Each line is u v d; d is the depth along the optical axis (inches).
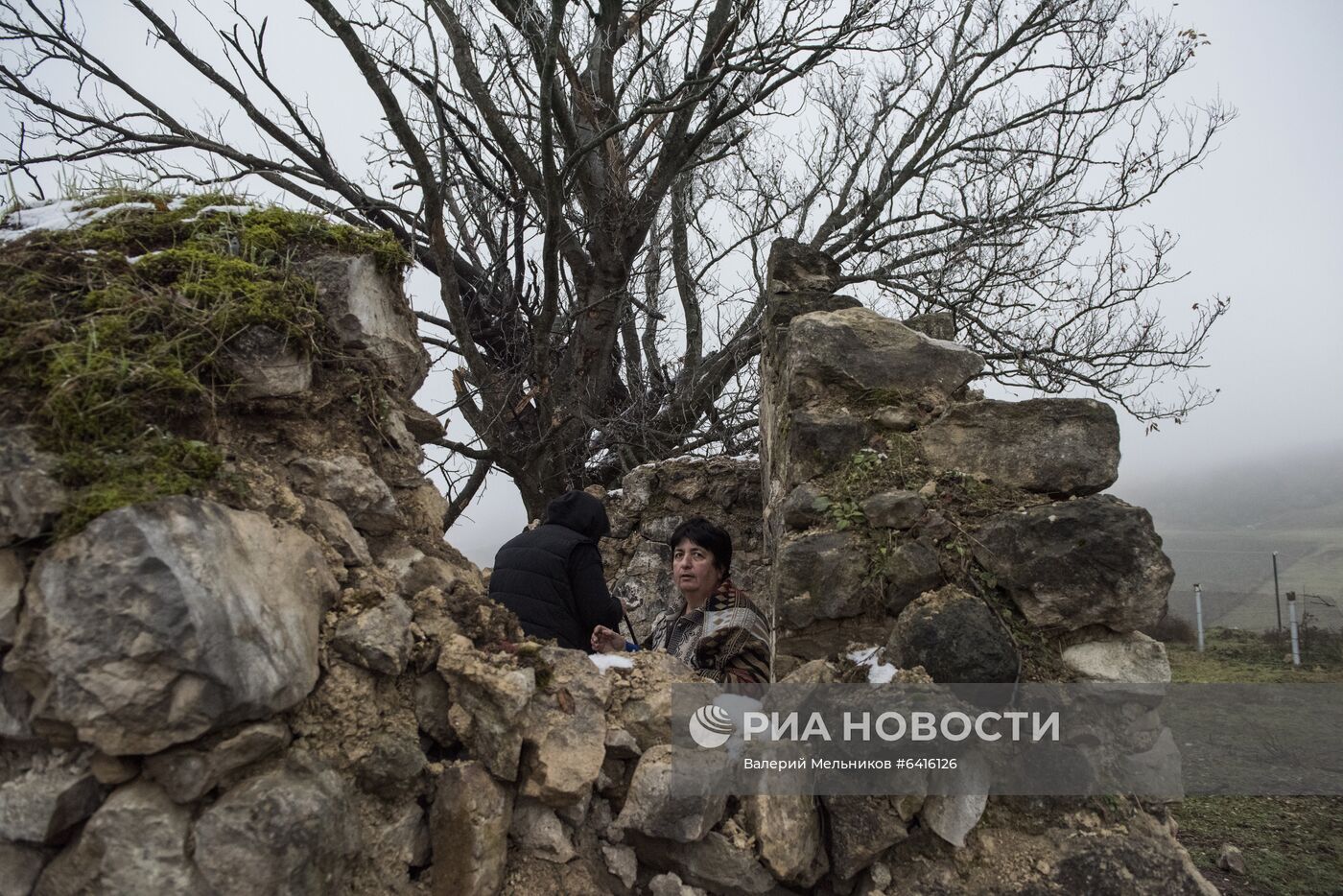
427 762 89.8
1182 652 466.0
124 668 68.9
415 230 345.1
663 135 442.0
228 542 76.7
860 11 338.3
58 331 83.0
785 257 170.1
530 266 376.5
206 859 69.9
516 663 96.0
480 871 86.0
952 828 98.3
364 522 99.3
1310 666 410.9
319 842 74.7
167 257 94.6
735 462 235.8
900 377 127.4
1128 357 416.2
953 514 114.7
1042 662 107.0
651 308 490.0
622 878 96.3
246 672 73.2
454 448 339.9
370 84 290.4
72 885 69.9
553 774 91.8
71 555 69.9
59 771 71.4
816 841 99.1
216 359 90.3
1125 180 424.2
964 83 475.2
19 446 73.9
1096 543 107.2
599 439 437.7
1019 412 118.9
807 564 114.9
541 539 130.9
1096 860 97.5
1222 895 145.6
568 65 367.9
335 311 103.8
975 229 445.1
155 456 79.5
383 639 88.7
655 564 234.5
